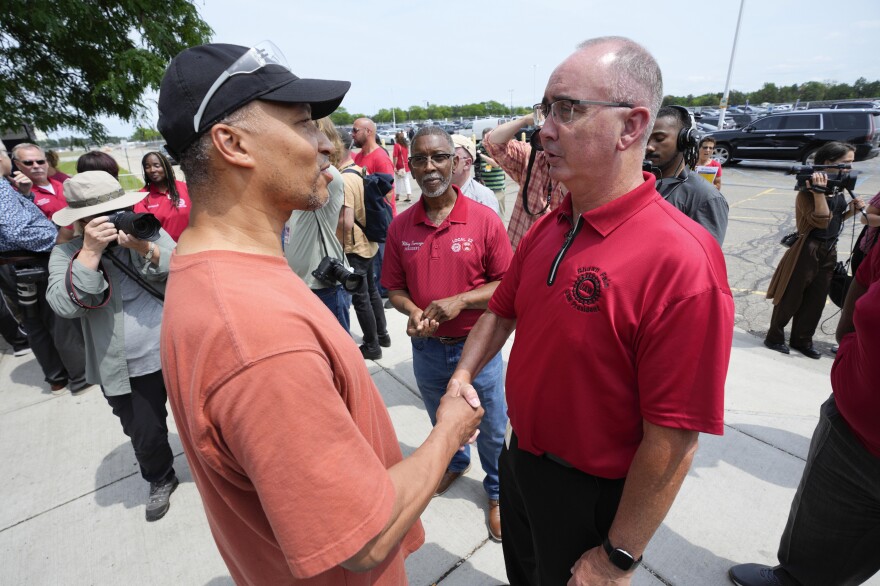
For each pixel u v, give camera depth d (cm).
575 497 117
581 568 111
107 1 652
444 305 179
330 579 84
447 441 96
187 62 73
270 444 62
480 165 677
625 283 97
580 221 109
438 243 193
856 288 165
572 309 104
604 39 99
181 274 75
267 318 66
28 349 412
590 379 104
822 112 1271
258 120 75
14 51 646
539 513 127
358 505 66
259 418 62
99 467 261
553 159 104
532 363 116
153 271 201
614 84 94
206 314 67
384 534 71
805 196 340
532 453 124
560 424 112
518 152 301
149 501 226
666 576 185
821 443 140
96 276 187
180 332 69
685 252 92
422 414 298
